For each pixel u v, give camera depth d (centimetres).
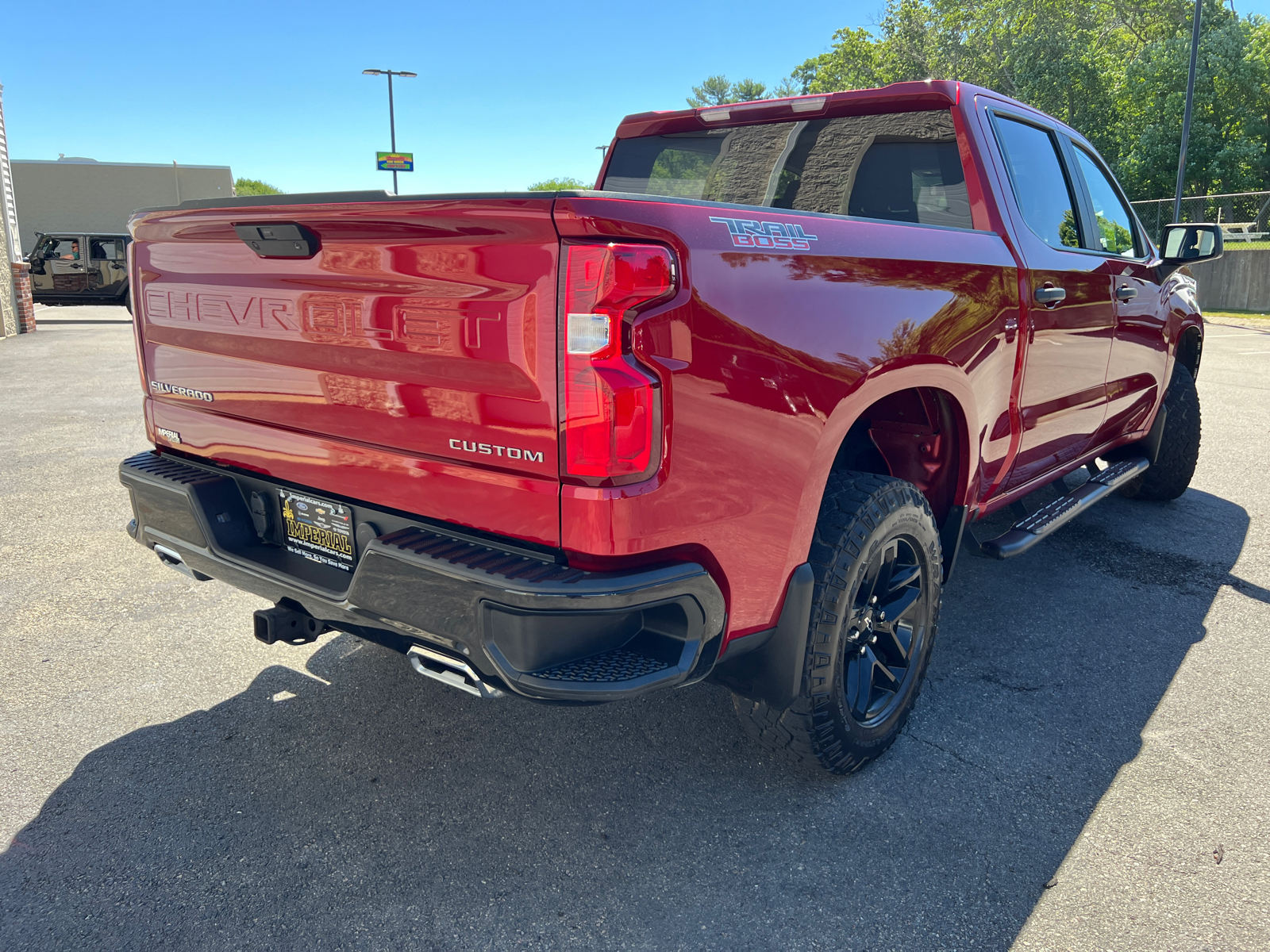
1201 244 412
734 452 186
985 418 279
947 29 3906
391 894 205
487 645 176
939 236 255
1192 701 298
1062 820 234
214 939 190
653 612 188
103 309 2441
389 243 184
